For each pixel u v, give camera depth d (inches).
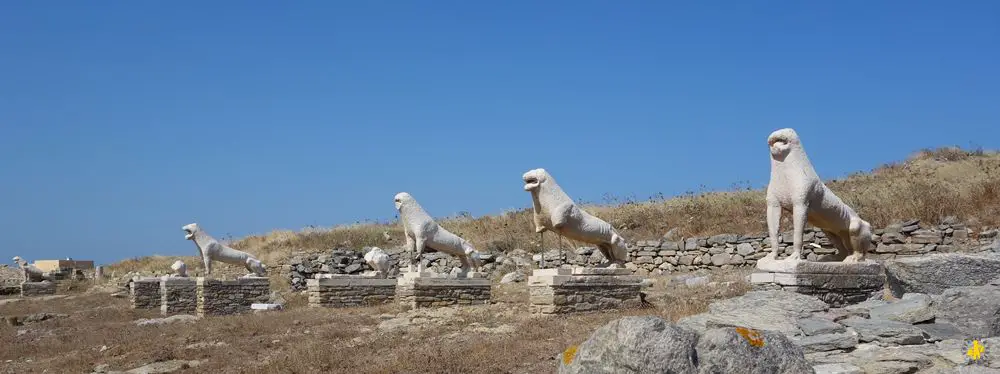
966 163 1052.5
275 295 1060.5
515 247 1066.1
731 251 828.6
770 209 502.3
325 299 840.3
